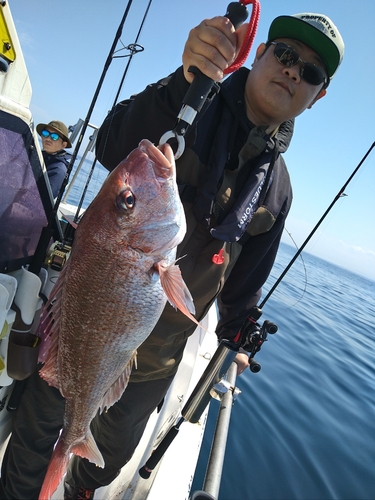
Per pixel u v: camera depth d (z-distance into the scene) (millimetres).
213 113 1516
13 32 1172
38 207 1553
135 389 1741
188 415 1807
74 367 1133
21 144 1343
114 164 1523
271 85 1438
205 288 1657
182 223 1160
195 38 1001
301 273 19766
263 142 1556
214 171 1438
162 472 1858
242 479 2979
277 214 1767
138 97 1344
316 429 4047
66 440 1221
